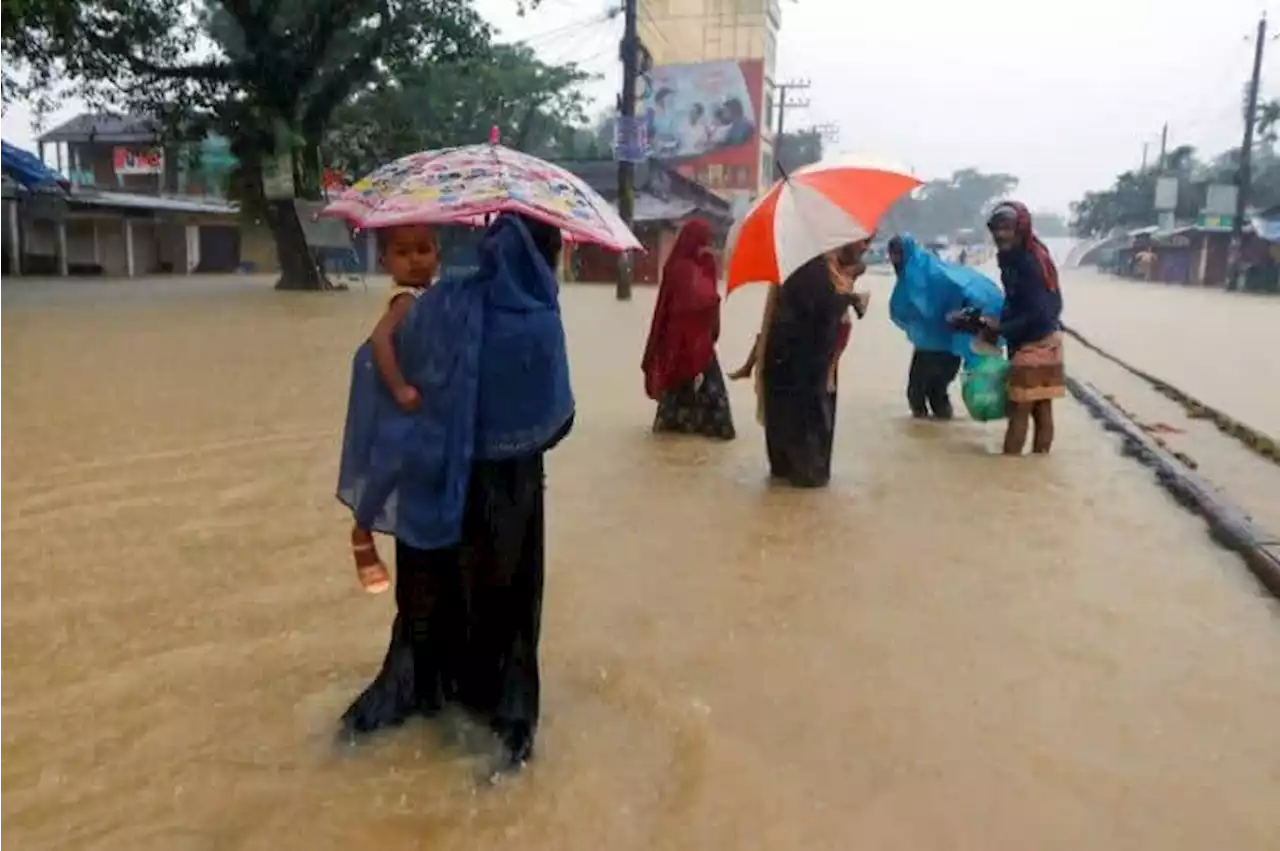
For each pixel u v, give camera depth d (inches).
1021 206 315.9
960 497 269.7
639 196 1633.9
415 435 125.3
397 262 130.2
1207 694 154.6
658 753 134.7
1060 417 404.2
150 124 1138.7
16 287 1051.3
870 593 195.0
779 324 268.4
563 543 221.5
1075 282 2309.3
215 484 259.3
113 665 157.6
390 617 177.9
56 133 1761.8
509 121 1831.9
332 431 323.0
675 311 326.3
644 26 2223.2
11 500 241.8
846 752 135.6
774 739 138.6
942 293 376.5
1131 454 329.1
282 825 117.7
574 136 2075.5
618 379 464.4
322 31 986.1
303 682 152.9
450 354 123.7
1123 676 160.2
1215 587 202.2
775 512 250.2
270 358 487.5
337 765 130.3
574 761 132.2
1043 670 161.9
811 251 235.1
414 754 132.7
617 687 152.9
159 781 126.4
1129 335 820.6
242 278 1396.4
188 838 115.3
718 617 181.3
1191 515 254.8
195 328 622.8
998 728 142.9
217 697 147.9
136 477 264.5
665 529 233.8
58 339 544.4
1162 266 2333.9
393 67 1045.8
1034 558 218.4
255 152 1033.5
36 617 175.0
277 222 1053.2
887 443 340.8
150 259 1475.1
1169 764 134.3
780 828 118.5
